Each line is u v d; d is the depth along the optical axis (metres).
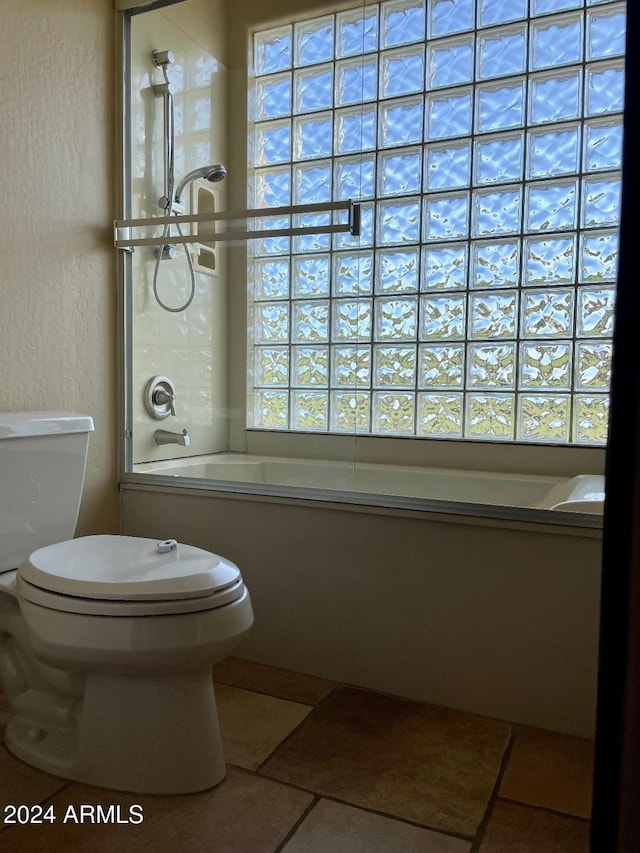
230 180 2.46
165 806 1.19
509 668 1.53
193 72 2.29
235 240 2.21
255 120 2.47
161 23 2.14
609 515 0.62
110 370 1.99
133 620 1.12
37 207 1.71
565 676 1.47
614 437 0.62
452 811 1.20
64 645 1.13
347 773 1.31
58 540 1.55
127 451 2.03
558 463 2.08
